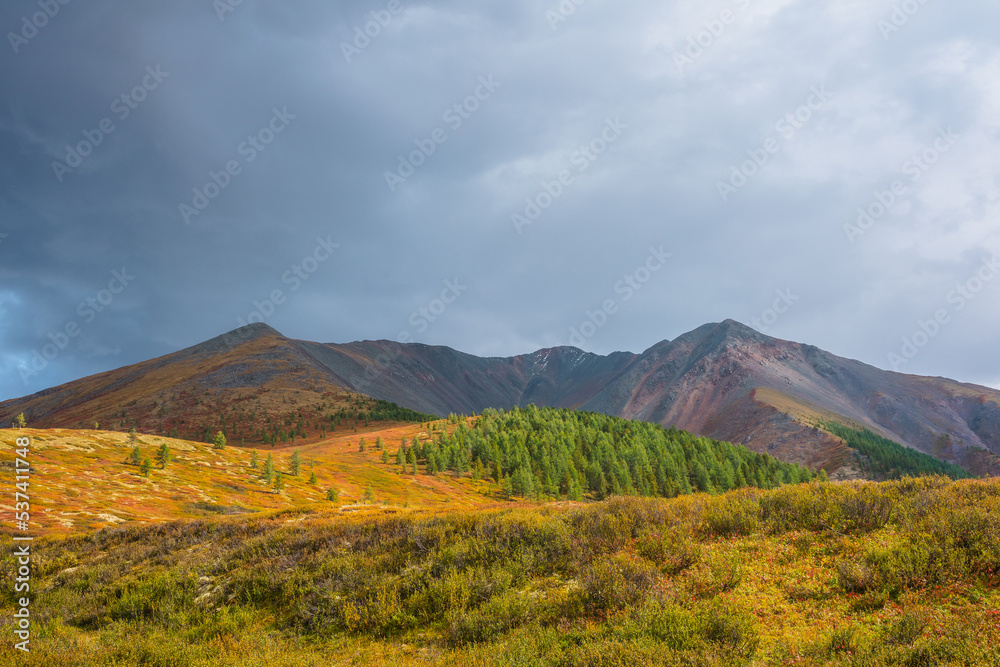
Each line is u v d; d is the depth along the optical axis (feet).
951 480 49.44
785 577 34.37
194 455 397.60
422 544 47.29
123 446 368.48
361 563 45.88
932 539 33.58
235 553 54.75
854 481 53.36
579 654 27.25
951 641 23.71
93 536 72.59
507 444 553.23
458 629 33.14
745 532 43.29
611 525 45.19
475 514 55.72
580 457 529.45
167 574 50.39
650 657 25.50
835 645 25.39
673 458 543.39
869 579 30.96
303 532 57.82
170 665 32.58
